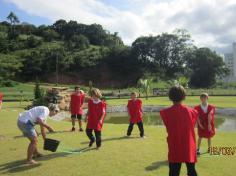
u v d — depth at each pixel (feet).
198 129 33.76
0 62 275.39
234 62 494.59
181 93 20.25
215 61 339.16
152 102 136.15
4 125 54.34
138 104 43.86
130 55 352.28
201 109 33.63
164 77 339.57
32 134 28.99
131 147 36.19
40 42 381.81
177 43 354.95
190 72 345.51
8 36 396.16
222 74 345.51
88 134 35.68
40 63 329.72
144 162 29.76
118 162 29.73
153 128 54.29
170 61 357.20
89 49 372.38
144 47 352.69
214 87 329.72
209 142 34.65
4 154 32.89
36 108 29.40
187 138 20.04
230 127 71.46
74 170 27.40
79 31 429.38
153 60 357.20
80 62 338.75
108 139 41.65
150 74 336.08
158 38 356.79
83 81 330.34
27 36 407.85
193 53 350.23
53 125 56.08
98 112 34.96
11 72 282.56
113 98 164.66
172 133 20.16
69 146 36.63
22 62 323.57
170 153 20.24
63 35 428.15
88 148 35.47
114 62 347.36
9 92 197.47
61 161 30.09
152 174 26.32
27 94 166.81
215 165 28.99
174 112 20.22
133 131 50.19
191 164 20.33
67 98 100.42
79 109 49.06
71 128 52.24
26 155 32.32
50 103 92.63
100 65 343.87
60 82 324.39
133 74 340.59
